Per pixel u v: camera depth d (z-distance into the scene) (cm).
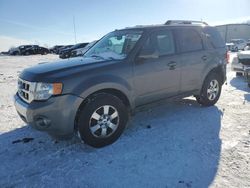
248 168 313
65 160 342
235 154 348
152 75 427
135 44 417
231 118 488
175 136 408
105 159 342
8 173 315
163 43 457
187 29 503
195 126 449
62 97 336
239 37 5431
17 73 1312
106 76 370
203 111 532
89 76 357
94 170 316
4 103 630
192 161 331
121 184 288
